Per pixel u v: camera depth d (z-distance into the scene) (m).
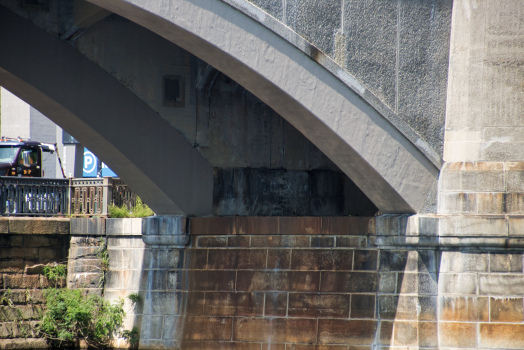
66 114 48.75
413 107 41.72
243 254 51.44
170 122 52.47
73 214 64.06
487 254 41.38
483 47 41.50
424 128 41.97
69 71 48.28
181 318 52.56
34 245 60.50
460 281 41.59
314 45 39.25
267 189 55.03
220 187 54.00
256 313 50.19
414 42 41.69
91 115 48.97
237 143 54.66
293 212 55.28
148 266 55.41
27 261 60.03
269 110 55.66
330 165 56.50
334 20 39.94
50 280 60.66
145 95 51.47
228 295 51.16
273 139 55.50
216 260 52.00
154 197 53.50
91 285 59.97
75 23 47.44
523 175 40.94
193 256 52.84
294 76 38.47
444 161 42.41
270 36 37.75
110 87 49.97
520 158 41.22
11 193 61.31
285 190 55.38
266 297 50.25
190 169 53.03
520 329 40.59
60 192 64.12
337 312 48.34
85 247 60.81
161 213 54.78
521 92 41.25
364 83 40.53
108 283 59.88
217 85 54.22
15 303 58.88
